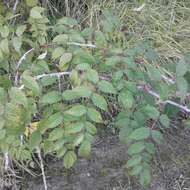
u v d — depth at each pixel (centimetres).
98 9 228
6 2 201
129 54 138
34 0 183
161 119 132
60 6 235
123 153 194
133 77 131
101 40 144
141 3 228
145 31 226
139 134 129
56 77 138
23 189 181
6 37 154
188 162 191
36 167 188
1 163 179
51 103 127
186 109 137
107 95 204
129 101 128
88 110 125
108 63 131
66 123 125
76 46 141
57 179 184
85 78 125
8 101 125
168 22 232
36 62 145
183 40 229
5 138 131
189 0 244
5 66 156
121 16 227
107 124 204
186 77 137
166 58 215
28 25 199
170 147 197
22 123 122
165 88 132
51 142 134
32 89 126
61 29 148
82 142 126
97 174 186
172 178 185
